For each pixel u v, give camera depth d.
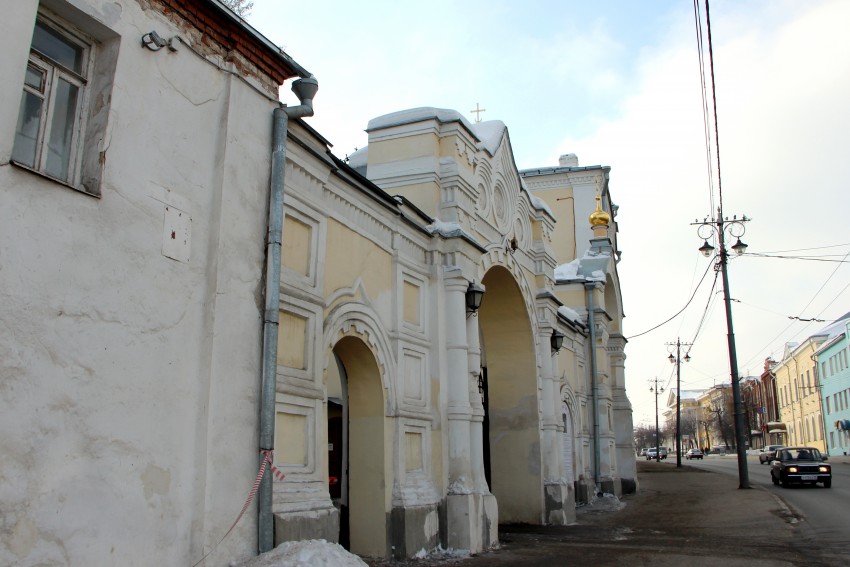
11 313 4.75
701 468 44.75
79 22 5.61
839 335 57.41
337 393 14.45
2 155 4.76
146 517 5.57
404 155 12.62
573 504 16.83
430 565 9.91
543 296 17.00
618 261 37.09
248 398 6.64
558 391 17.72
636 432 153.00
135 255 5.70
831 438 60.69
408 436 10.83
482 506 11.87
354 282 9.70
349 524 10.05
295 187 8.33
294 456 7.76
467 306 12.59
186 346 6.11
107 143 5.57
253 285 6.88
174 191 6.14
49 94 5.51
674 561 10.57
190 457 6.04
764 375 83.88
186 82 6.39
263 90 7.30
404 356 10.94
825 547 11.85
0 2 4.80
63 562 4.92
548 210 18.00
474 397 12.35
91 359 5.26
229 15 6.75
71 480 5.03
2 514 4.58
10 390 4.70
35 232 4.95
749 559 10.68
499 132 14.77
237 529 6.34
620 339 27.75
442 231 12.02
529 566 10.09
